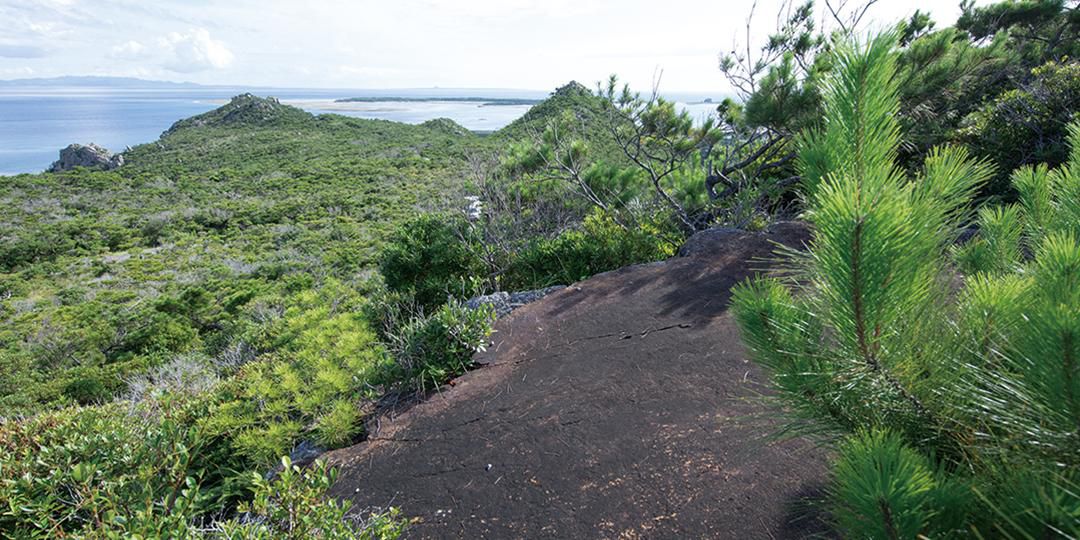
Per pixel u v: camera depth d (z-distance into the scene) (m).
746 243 5.42
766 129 6.19
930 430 1.07
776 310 1.24
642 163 7.76
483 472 2.70
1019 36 9.83
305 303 5.21
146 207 64.31
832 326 1.12
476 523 2.38
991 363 1.05
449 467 2.78
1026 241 1.53
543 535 2.25
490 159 8.12
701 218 7.38
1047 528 0.79
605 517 2.29
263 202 63.53
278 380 3.52
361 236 44.47
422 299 5.83
